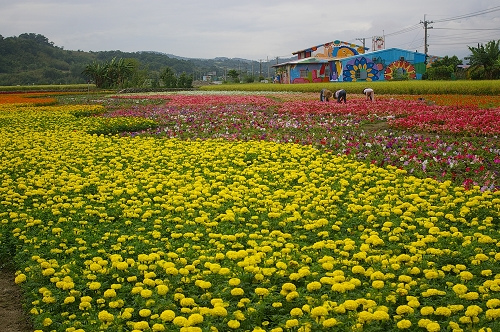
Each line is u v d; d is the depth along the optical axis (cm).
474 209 884
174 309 576
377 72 6544
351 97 3509
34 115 2447
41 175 1263
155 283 624
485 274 615
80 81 12775
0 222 906
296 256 708
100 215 931
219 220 905
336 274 615
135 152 1487
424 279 618
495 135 1608
